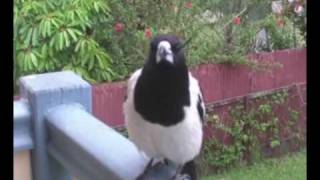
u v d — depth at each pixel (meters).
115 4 2.42
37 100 0.80
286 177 2.59
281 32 2.93
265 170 2.65
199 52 2.50
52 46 2.26
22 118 0.80
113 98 2.21
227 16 2.68
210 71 2.52
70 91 0.82
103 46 2.43
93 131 0.72
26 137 0.81
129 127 0.85
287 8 2.97
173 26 2.48
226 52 2.60
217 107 2.57
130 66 2.41
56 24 2.26
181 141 0.84
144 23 2.47
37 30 2.26
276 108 2.74
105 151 0.67
